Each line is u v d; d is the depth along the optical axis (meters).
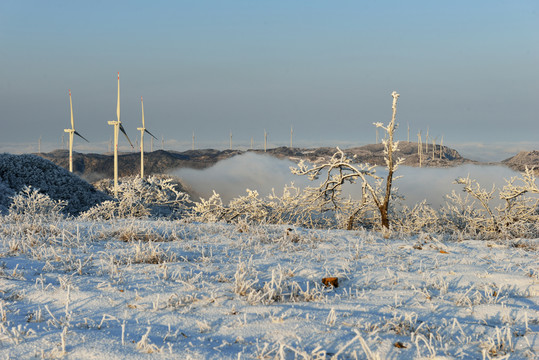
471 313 4.51
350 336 3.69
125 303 4.54
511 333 3.92
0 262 6.09
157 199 17.97
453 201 15.11
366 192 14.61
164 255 6.86
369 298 5.02
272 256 7.34
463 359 3.35
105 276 5.70
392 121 12.76
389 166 12.95
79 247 7.48
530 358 3.41
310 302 4.81
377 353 3.19
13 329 3.48
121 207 16.83
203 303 4.59
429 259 7.40
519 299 5.14
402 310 4.54
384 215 13.02
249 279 5.61
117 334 3.66
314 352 3.33
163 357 3.18
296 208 16.27
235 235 9.63
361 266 6.75
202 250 7.25
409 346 3.53
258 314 4.25
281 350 3.12
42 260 6.46
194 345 3.46
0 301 4.31
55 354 3.19
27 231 8.35
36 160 27.80
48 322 3.87
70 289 4.92
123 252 7.09
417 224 15.70
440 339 3.72
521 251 8.20
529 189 13.48
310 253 7.63
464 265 6.82
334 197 15.98
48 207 14.74
